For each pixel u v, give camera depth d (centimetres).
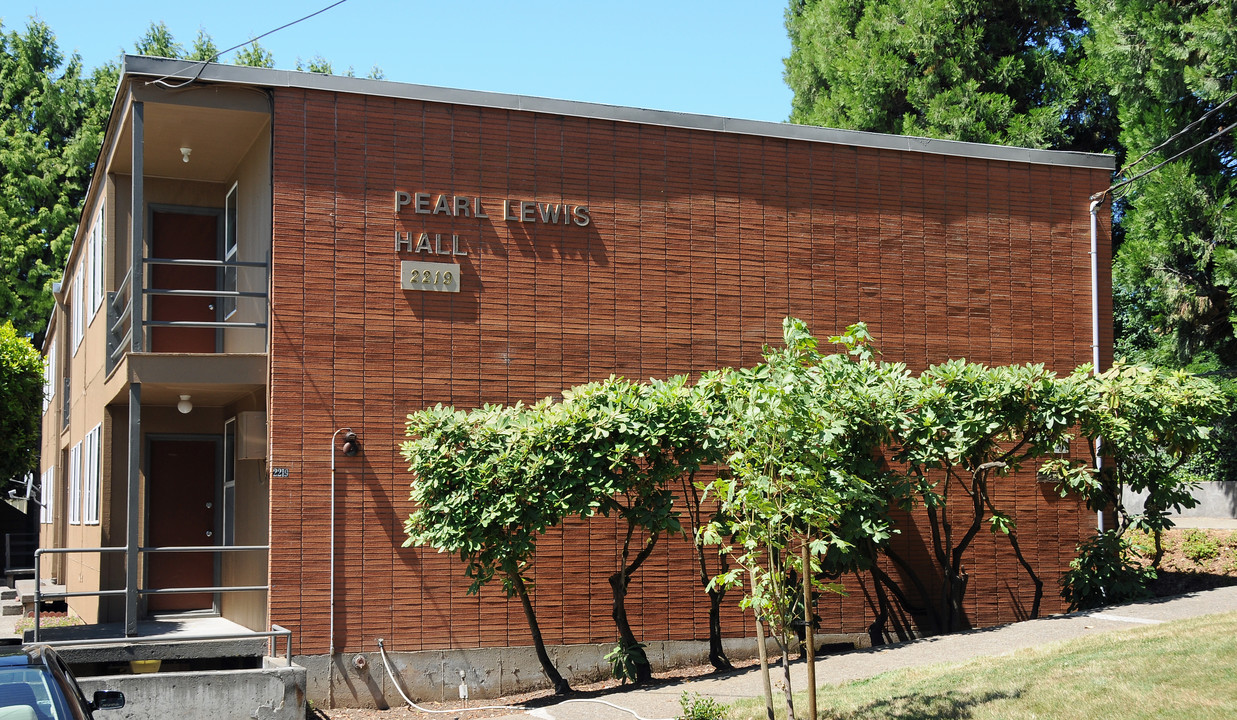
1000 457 1530
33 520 3347
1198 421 1488
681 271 1455
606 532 1398
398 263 1338
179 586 1534
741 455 858
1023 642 1225
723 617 1446
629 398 1211
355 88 1336
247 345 1409
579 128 1431
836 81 3272
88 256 1866
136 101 1241
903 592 1530
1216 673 898
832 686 1109
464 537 1171
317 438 1289
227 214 1556
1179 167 2336
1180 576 1722
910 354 1550
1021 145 2750
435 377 1341
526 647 1345
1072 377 1440
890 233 1561
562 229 1411
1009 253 1623
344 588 1280
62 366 2342
